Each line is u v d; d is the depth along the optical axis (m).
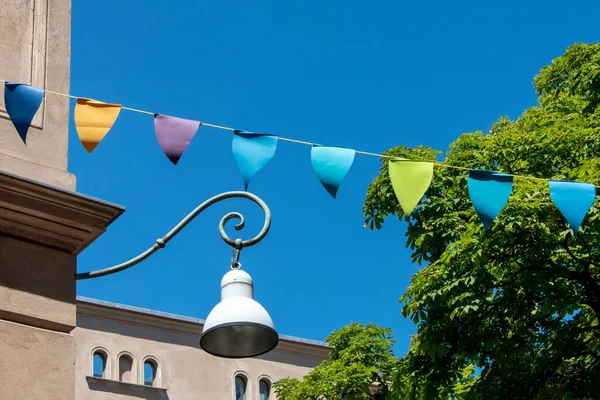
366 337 21.83
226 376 29.52
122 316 28.28
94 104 7.46
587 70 18.91
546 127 18.05
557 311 16.05
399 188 7.21
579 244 16.02
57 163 8.73
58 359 7.93
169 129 7.38
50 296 8.09
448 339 16.75
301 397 21.39
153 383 28.20
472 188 7.25
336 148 7.32
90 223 8.35
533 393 16.44
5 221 8.07
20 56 9.04
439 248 17.45
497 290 16.47
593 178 15.93
